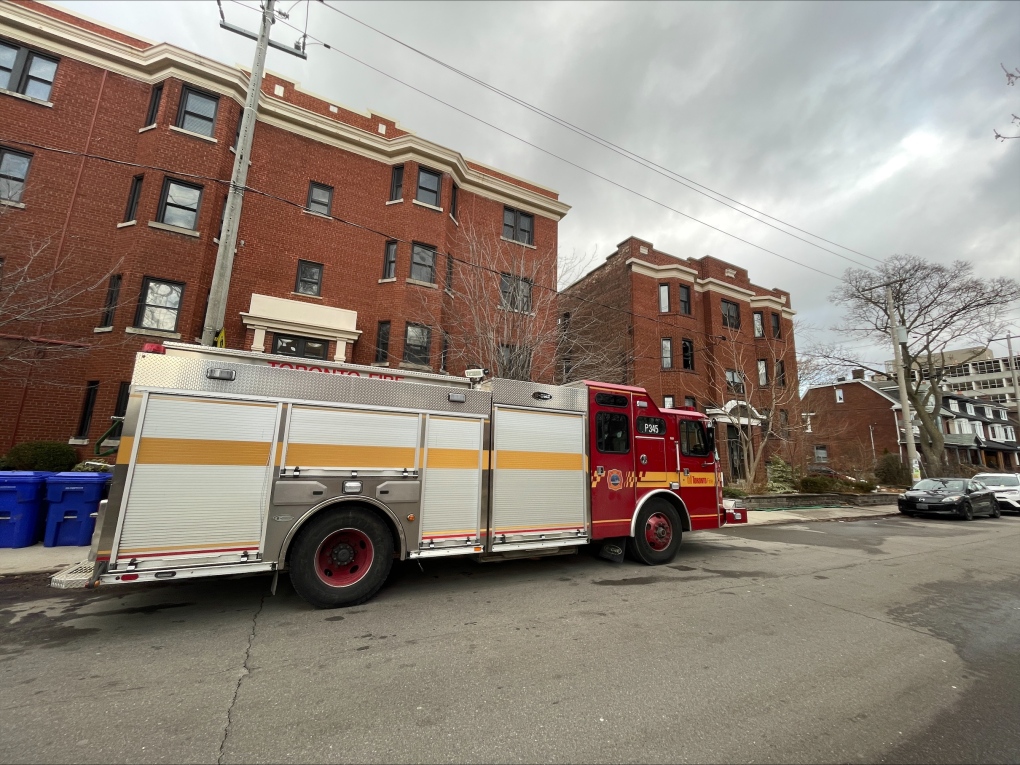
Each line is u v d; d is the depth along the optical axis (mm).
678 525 7824
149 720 2957
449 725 2947
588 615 5047
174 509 4438
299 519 4934
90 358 11898
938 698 3387
